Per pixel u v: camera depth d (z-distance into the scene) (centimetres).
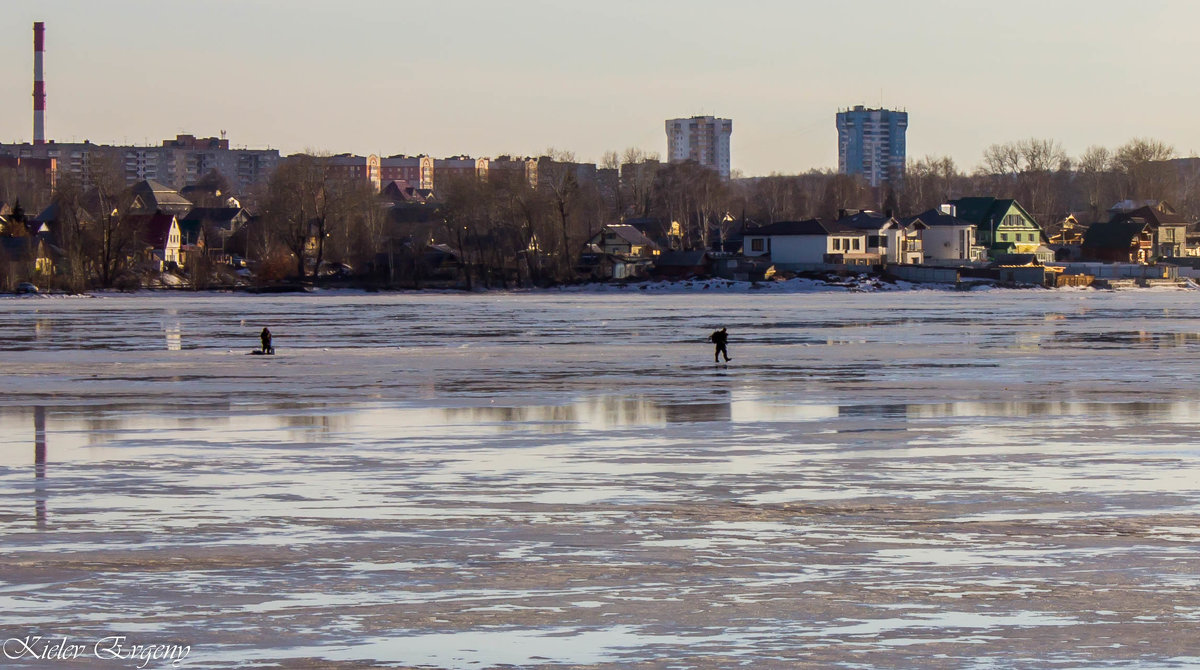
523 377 8056
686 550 3244
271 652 2450
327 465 4584
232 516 3672
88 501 3906
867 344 11012
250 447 5038
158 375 8281
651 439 5234
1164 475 4300
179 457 4778
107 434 5450
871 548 3256
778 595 2830
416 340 11825
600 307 19712
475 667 2372
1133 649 2452
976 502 3844
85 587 2895
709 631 2577
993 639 2514
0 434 5462
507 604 2767
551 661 2400
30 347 11069
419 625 2619
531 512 3725
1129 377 7862
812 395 6912
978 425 5641
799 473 4381
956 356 9625
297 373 8394
